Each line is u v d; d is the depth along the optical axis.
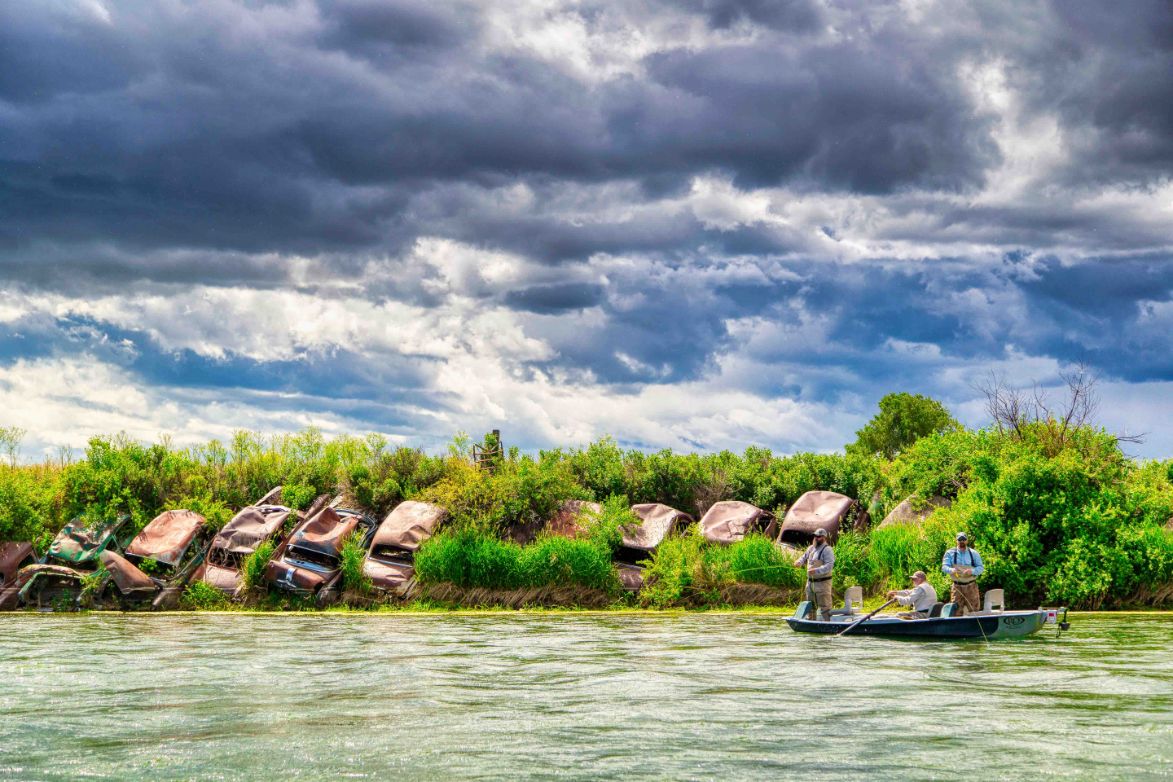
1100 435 26.52
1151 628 20.17
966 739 10.34
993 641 18.16
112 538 25.14
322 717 11.59
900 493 29.56
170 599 24.09
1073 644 17.70
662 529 26.83
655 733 10.71
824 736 10.53
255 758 9.71
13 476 26.61
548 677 14.38
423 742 10.34
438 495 27.48
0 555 24.27
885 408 61.81
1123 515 24.50
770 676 14.38
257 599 24.52
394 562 25.42
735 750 9.95
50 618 22.55
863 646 17.64
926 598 19.34
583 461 31.41
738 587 25.42
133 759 9.68
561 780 8.95
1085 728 10.80
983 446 28.12
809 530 26.41
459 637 19.22
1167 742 10.16
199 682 13.95
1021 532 24.03
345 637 19.17
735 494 30.33
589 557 25.34
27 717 11.55
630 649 17.45
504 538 27.27
